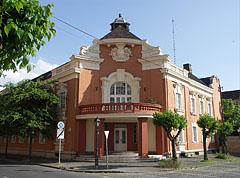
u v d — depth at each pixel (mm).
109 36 23219
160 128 19547
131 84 21344
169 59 21188
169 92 20922
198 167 15125
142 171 12953
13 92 19562
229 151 31016
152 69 21203
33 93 18906
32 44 4367
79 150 19219
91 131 20547
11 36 4160
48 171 13109
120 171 12836
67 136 20328
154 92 20719
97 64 21594
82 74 20766
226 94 45812
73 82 20688
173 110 21125
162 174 12102
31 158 21062
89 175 11688
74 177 10812
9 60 4234
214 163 17453
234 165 16625
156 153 19344
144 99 20938
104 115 18297
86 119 19828
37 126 18031
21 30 3801
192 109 26000
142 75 21469
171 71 21156
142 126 18234
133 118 19203
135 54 22000
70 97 20797
